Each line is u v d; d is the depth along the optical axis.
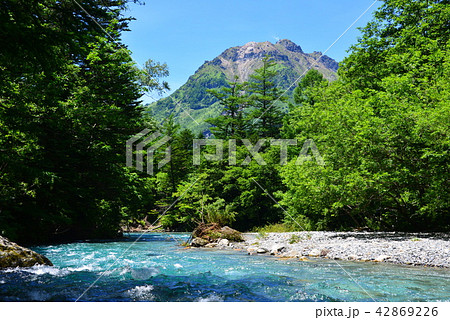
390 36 20.81
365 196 14.80
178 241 16.61
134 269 7.21
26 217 15.72
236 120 44.06
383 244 10.16
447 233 13.70
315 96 24.64
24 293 4.88
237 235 14.86
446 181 12.74
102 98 19.41
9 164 13.28
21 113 12.71
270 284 5.72
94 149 18.31
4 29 5.75
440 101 12.40
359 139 13.70
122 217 22.47
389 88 13.77
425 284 5.67
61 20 6.95
